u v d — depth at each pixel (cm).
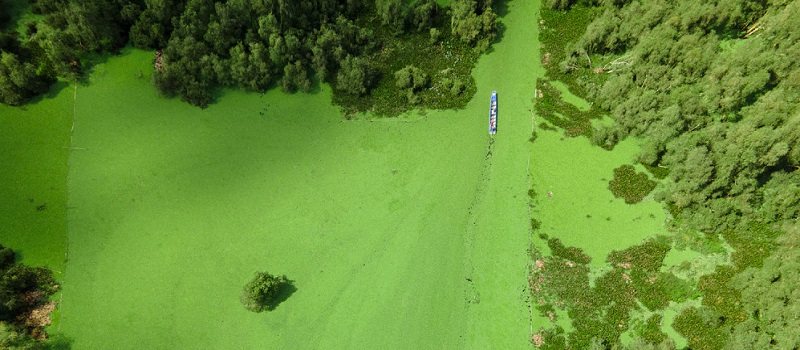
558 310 4516
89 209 4856
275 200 5081
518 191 5194
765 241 4788
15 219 4684
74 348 4241
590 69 5931
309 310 4528
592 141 5469
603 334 4347
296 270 4719
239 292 4569
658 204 5069
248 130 5469
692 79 5559
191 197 5028
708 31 5812
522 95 5828
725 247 4797
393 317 4516
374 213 5050
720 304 4472
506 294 4622
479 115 5706
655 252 4781
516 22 6369
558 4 6378
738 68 5303
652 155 5197
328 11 5966
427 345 4403
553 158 5391
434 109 5725
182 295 4525
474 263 4800
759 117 5028
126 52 5625
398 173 5300
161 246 4753
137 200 4959
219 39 5450
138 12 5525
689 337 4331
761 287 4350
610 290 4575
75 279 4522
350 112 5672
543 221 5006
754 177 4922
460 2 6041
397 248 4862
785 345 3988
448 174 5312
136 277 4581
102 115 5331
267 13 5528
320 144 5453
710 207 4875
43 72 5341
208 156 5275
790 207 4781
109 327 4347
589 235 4919
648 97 5284
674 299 4531
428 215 5053
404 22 6122
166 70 5328
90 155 5119
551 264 4750
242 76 5488
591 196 5147
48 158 5028
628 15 5891
